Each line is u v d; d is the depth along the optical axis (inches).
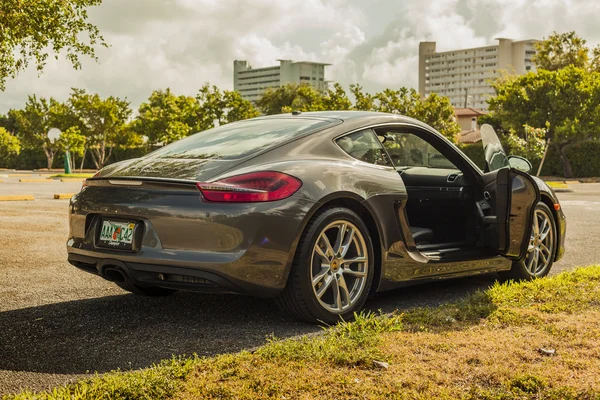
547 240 206.1
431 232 191.8
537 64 2132.1
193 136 177.5
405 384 101.6
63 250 257.4
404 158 203.9
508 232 170.2
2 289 185.6
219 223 134.0
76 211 155.5
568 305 151.8
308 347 118.7
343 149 158.7
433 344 121.0
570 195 708.0
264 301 171.3
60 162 2041.1
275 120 173.2
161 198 139.5
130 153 1950.1
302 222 139.9
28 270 215.2
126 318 153.8
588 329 131.0
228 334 140.2
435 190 191.9
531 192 174.9
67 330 143.1
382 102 1521.9
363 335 126.1
